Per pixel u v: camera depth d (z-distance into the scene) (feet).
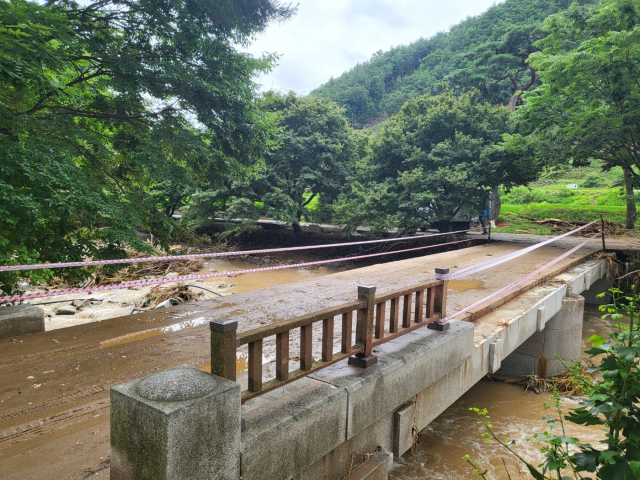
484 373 18.13
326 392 10.05
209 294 42.55
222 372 7.61
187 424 6.36
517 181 58.18
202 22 32.27
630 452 6.55
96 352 15.20
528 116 51.11
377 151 67.21
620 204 86.63
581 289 33.27
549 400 25.31
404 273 32.27
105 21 29.09
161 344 16.14
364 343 11.61
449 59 295.07
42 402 11.51
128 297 40.01
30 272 23.41
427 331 15.08
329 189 73.97
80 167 29.30
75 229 26.89
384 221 58.70
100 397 11.87
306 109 74.38
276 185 72.59
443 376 14.62
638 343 7.25
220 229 88.63
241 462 7.57
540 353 28.04
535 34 84.48
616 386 6.98
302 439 9.06
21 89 21.11
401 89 309.01
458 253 44.14
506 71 98.53
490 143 59.52
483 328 19.56
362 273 32.42
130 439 6.70
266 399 9.68
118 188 32.45
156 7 29.01
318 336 16.99
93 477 8.49
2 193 19.75
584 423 7.46
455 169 57.41
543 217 79.71
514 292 25.46
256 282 53.67
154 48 31.45
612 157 50.98
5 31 18.63
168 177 28.81
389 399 11.85
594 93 44.91
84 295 39.86
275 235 81.82
